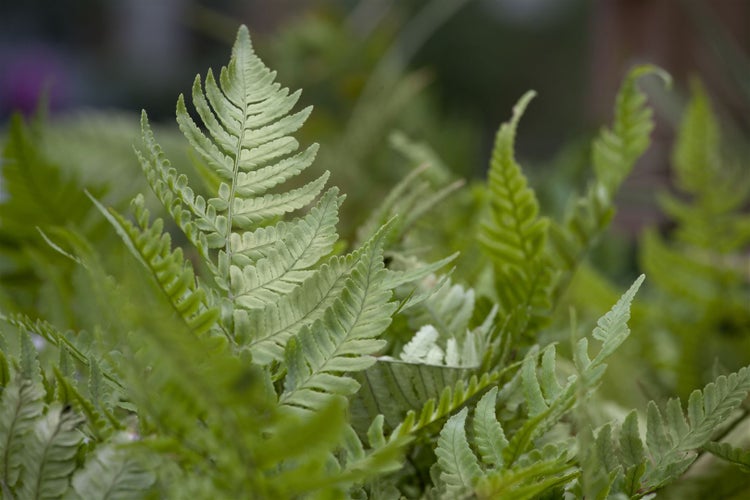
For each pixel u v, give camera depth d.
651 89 3.26
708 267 2.10
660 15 4.22
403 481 1.29
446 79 13.11
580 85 13.57
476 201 1.80
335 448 1.21
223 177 1.24
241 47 1.27
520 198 1.42
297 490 1.08
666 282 2.13
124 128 3.08
